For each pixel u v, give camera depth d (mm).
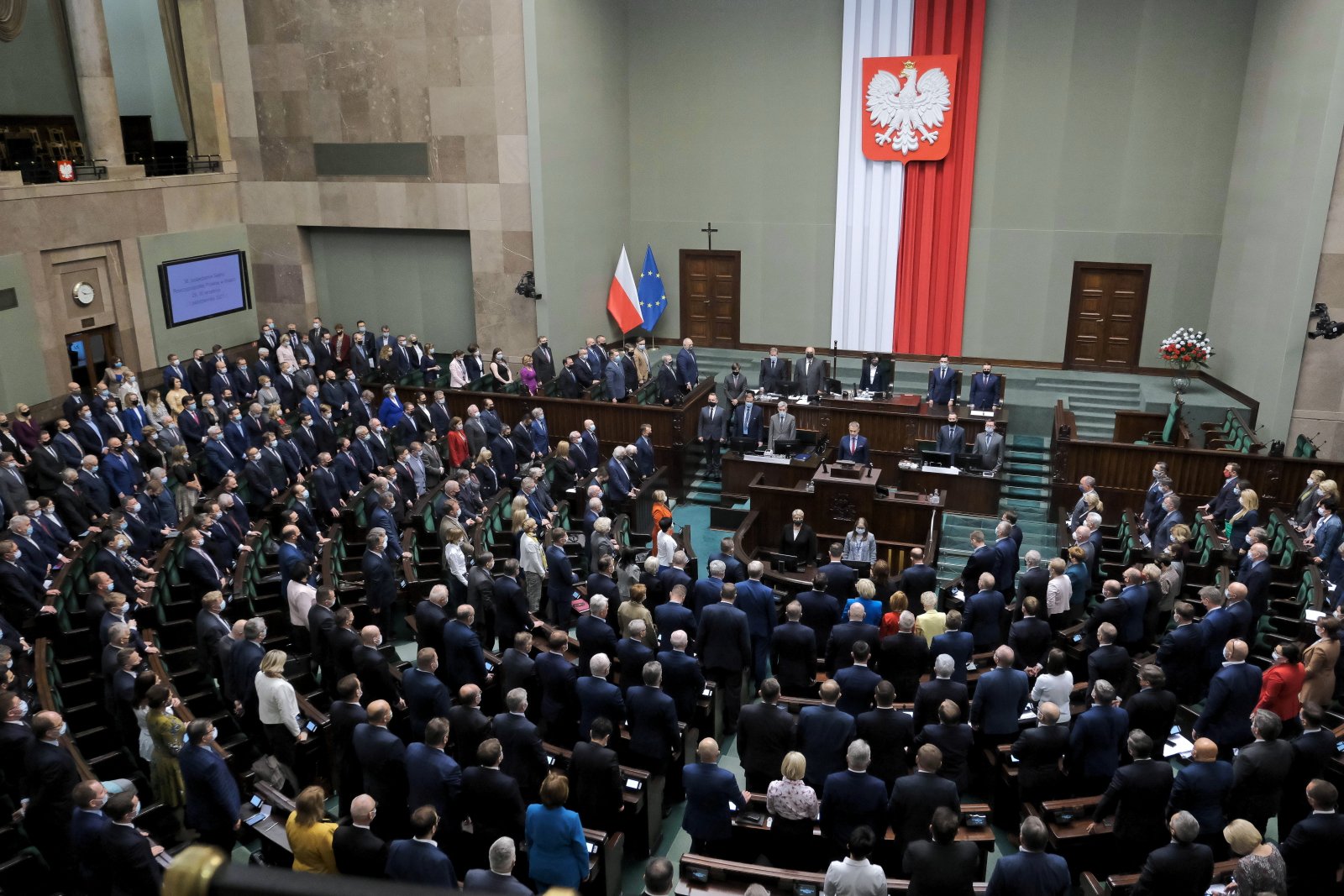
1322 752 7855
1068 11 21562
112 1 24453
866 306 24562
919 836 7059
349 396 19922
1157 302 22547
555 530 12133
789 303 25250
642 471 16781
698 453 19781
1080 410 21422
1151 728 8414
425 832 6309
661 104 25062
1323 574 12781
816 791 8273
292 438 16609
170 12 23391
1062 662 8758
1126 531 14633
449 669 9711
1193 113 21391
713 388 20578
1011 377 22875
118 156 21234
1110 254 22594
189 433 17500
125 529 13203
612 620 11109
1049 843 7961
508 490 15219
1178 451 16500
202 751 7410
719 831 7656
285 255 24938
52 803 7215
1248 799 7551
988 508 16859
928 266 23750
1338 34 17125
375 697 9242
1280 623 11789
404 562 12664
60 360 19984
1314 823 6680
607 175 24766
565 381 20797
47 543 12602
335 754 8328
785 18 23484
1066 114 22125
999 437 16875
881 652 9445
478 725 8164
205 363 20062
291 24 23109
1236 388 20781
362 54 22797
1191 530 15148
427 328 24875
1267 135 19719
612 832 8055
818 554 14914
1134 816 7402
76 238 20062
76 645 11148
